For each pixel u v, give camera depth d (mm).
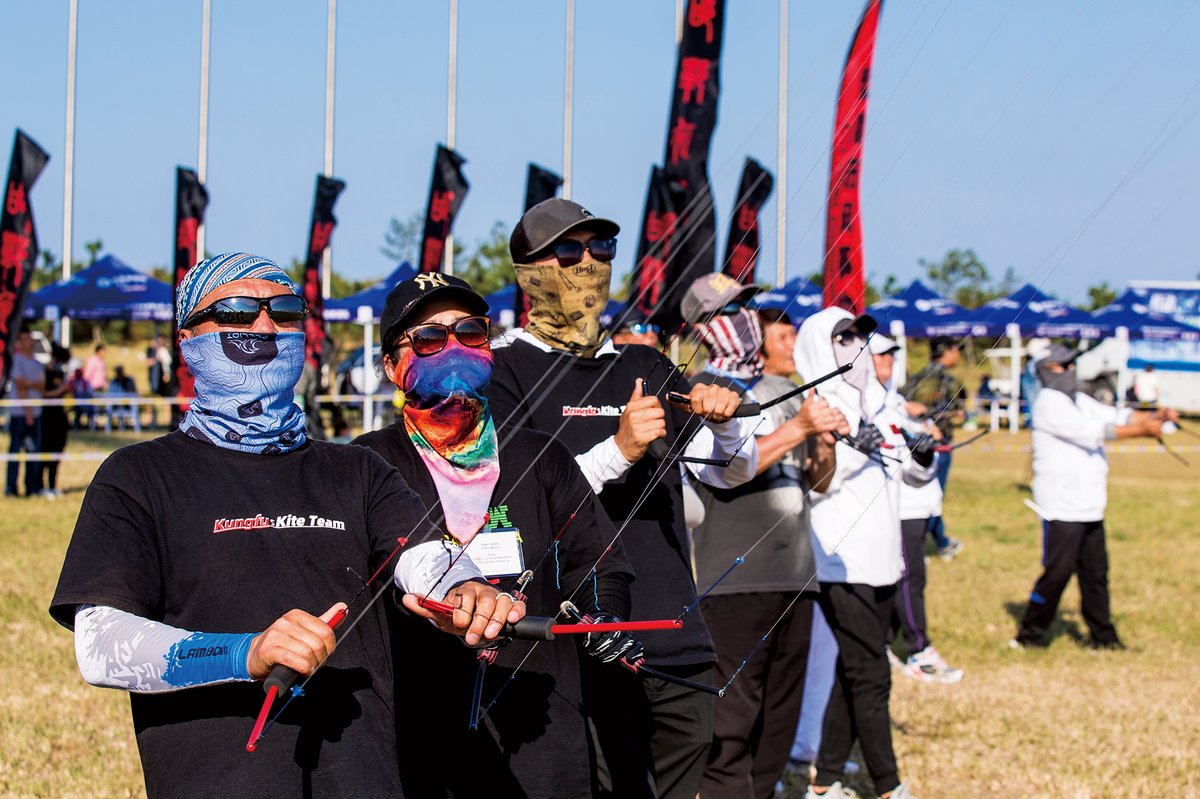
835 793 5594
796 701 5035
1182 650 9016
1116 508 18375
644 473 4020
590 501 3467
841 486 5297
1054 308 24469
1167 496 20156
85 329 53906
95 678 2355
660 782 4043
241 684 2455
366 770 2510
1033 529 15641
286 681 2197
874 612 5293
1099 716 7113
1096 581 8930
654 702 3969
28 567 10922
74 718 6484
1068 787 5805
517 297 12414
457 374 3254
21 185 16500
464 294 3287
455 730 3184
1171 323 26000
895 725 6875
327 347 21781
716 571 4852
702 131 13492
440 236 16359
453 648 3203
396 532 2648
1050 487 8852
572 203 4051
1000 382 32344
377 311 21375
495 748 3207
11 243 16438
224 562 2502
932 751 6375
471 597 2512
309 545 2568
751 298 5168
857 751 6547
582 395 4023
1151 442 35031
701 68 13430
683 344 5957
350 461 2730
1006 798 5703
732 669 4805
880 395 5773
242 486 2564
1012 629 9594
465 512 3285
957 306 22641
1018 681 7984
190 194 17609
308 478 2641
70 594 2391
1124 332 25406
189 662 2291
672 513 4059
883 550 5336
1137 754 6355
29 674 7336
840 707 5562
